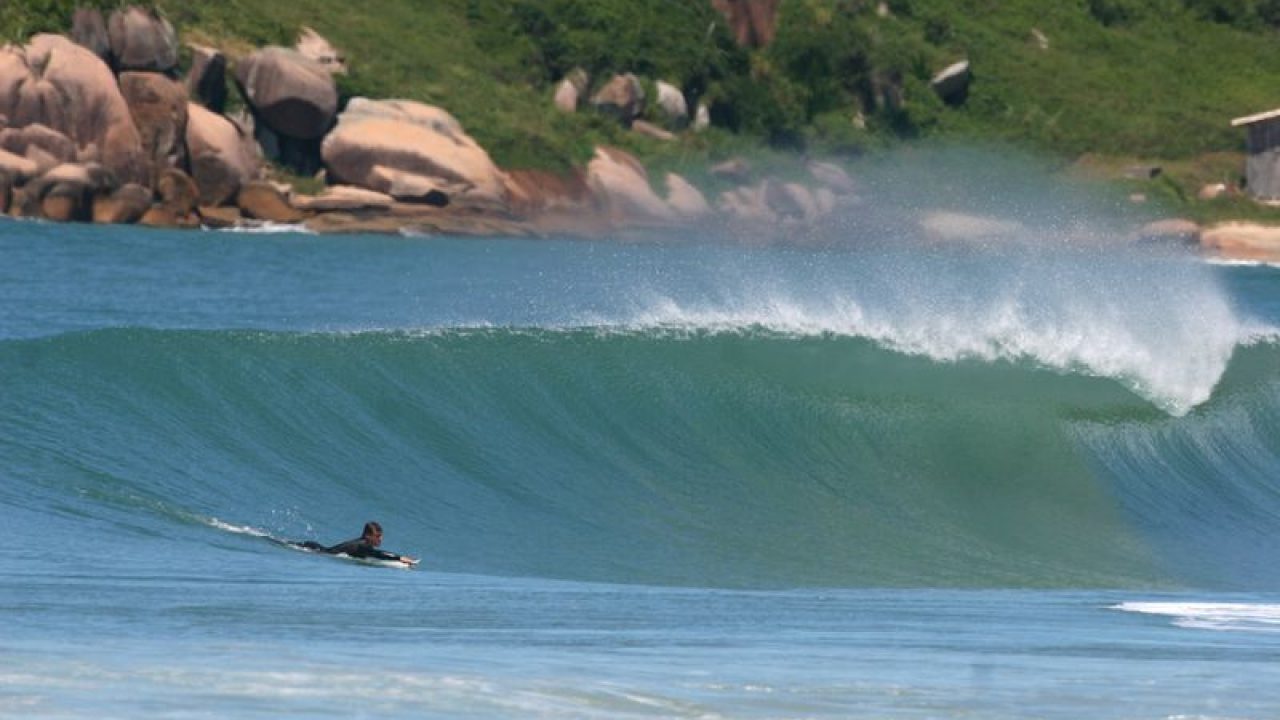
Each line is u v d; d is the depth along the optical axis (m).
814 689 49.66
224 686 46.12
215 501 83.44
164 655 49.94
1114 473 105.88
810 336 111.69
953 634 62.59
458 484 93.06
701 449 101.94
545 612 64.12
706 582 78.88
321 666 49.41
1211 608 73.44
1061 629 64.62
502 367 102.75
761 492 97.94
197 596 61.84
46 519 74.62
